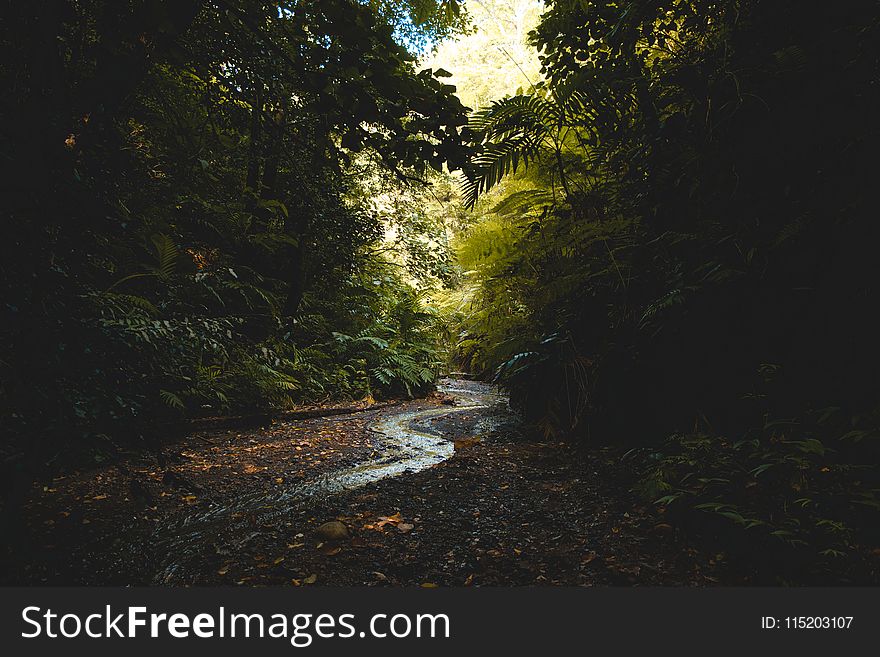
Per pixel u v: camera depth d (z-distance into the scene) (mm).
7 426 1400
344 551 2307
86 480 3355
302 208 6566
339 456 4461
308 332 7812
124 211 1717
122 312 2645
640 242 3816
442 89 1900
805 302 2947
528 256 4582
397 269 10312
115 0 1680
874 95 2660
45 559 2205
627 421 4012
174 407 3729
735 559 2027
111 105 1663
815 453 2420
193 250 5730
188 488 1899
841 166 2727
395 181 7719
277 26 2064
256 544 2428
